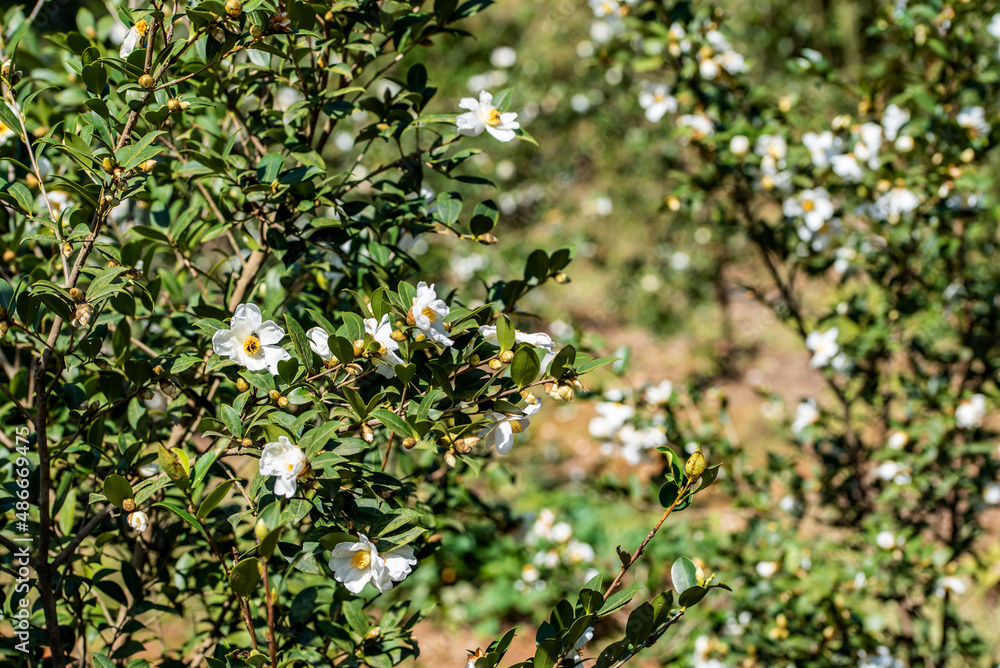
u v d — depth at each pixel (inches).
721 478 107.7
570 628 44.6
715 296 290.8
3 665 55.3
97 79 49.9
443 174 60.8
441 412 48.5
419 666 150.3
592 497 171.2
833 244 110.7
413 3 61.8
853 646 93.4
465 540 176.7
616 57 111.2
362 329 47.1
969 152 96.2
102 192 48.3
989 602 127.1
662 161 250.5
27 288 47.7
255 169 58.0
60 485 56.5
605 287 322.7
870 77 109.6
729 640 102.0
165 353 61.6
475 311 48.1
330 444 45.8
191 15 47.6
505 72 276.2
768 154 101.0
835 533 121.0
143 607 57.3
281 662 47.5
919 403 104.1
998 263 121.0
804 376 265.6
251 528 67.7
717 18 102.7
